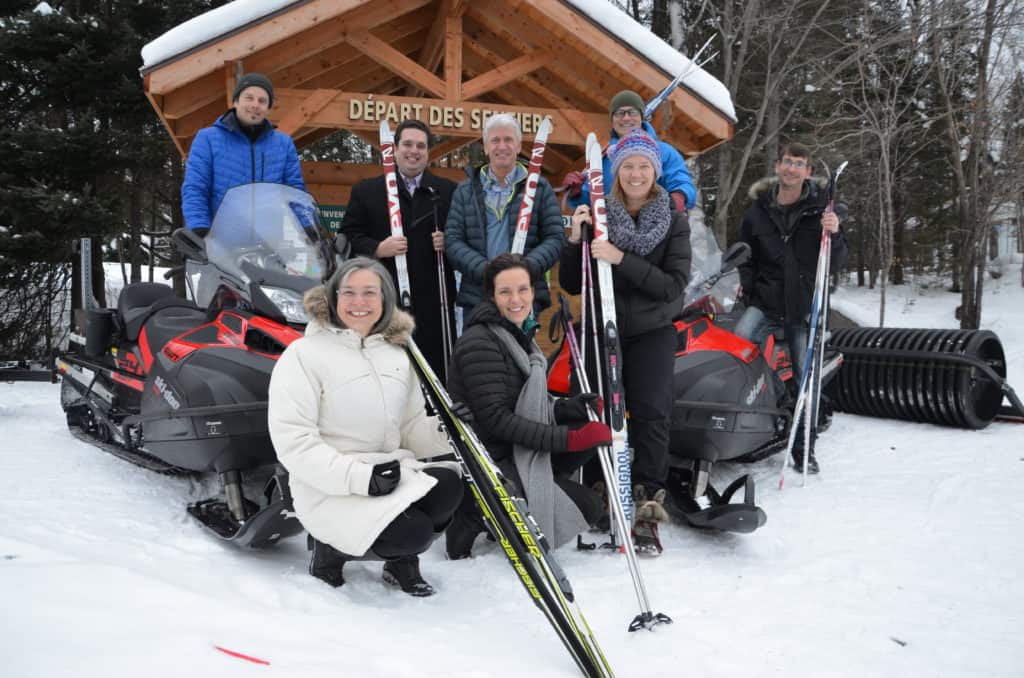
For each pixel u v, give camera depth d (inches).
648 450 137.9
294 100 258.8
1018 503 155.3
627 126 167.9
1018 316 752.3
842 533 138.9
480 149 629.3
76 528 120.0
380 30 291.4
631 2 599.8
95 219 388.8
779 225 196.5
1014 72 584.1
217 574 104.6
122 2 454.9
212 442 131.4
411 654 82.3
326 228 165.6
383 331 112.1
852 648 91.4
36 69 407.8
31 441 199.5
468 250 158.1
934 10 508.7
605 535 141.6
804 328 197.8
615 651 91.0
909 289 944.9
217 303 152.9
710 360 155.8
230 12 235.3
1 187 390.9
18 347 440.5
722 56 572.1
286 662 71.1
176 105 247.4
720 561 126.0
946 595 109.0
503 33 287.1
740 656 89.2
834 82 569.0
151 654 65.9
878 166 573.0
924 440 217.5
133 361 165.5
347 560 111.0
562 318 135.1
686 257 138.7
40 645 64.1
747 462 197.2
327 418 106.8
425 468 110.6
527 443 121.0
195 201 165.6
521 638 94.3
